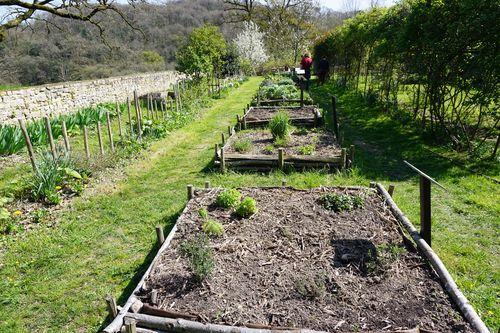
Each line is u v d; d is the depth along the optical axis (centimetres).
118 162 759
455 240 428
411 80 958
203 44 1655
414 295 306
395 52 977
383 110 1148
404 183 599
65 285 382
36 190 586
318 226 423
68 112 1229
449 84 753
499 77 643
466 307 280
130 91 1647
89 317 336
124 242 460
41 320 336
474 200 518
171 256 373
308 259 363
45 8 1209
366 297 306
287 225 428
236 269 351
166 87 2062
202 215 450
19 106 1036
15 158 802
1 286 384
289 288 321
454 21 700
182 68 1612
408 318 280
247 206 448
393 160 716
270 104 1276
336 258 362
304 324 278
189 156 807
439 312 285
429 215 366
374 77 1341
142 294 319
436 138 800
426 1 780
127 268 404
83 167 674
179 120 1136
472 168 645
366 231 409
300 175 635
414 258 356
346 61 1759
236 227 428
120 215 531
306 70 1747
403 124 964
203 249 346
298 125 960
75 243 461
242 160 671
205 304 303
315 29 3722
